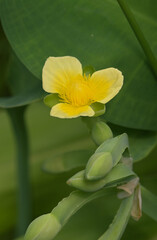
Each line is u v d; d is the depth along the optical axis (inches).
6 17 15.0
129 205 13.4
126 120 15.0
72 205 13.0
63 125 19.7
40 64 14.8
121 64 15.0
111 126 15.4
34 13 15.0
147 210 14.4
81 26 15.0
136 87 15.1
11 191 19.2
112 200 18.3
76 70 14.2
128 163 13.6
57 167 15.3
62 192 19.2
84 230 17.9
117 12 15.1
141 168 18.9
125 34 15.1
